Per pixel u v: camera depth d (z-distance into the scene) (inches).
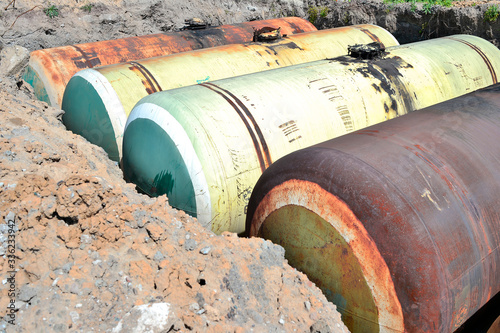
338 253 138.4
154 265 130.8
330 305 141.5
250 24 416.8
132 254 132.3
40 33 443.2
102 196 135.6
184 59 300.5
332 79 243.4
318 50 351.3
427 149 150.3
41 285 115.2
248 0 587.5
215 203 195.0
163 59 299.0
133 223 139.9
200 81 290.0
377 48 273.7
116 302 116.3
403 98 257.3
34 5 445.1
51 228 127.0
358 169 137.3
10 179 134.6
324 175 141.0
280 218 156.5
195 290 127.0
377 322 132.8
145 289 122.6
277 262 149.9
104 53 331.3
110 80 268.4
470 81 297.1
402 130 164.2
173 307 120.1
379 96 249.0
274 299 138.0
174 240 142.8
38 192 131.3
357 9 530.3
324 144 160.2
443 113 179.3
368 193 131.0
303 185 146.2
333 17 548.4
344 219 134.8
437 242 126.1
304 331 130.3
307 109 223.6
